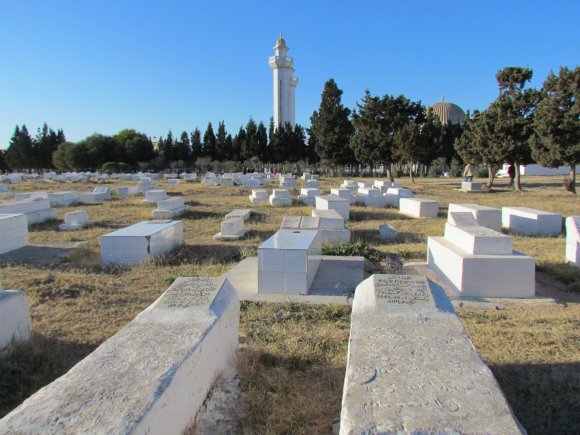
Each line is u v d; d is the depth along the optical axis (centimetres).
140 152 6431
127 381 289
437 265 862
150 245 996
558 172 5453
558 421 360
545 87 2252
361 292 441
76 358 493
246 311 662
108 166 5684
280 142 6222
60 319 609
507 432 236
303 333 561
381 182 2839
